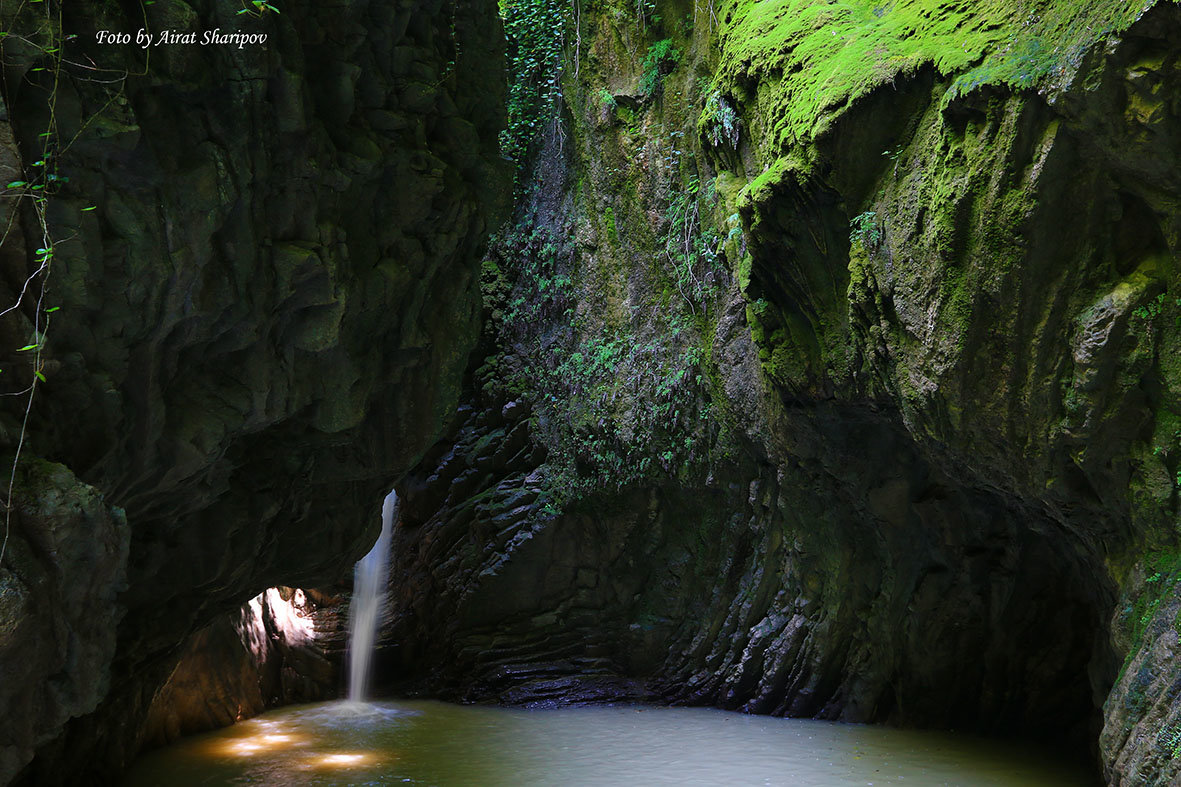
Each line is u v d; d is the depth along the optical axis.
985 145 6.35
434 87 6.52
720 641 11.89
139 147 4.61
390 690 13.58
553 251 13.31
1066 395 6.48
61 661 4.01
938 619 9.84
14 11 3.97
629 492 12.44
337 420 6.43
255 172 5.29
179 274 4.86
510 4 13.30
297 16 5.54
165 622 7.02
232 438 5.82
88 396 4.53
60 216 4.27
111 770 7.95
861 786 7.96
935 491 9.37
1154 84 5.56
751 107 9.02
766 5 9.02
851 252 7.59
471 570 13.44
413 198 6.50
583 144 12.80
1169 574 6.21
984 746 9.36
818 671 10.84
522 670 12.80
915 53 6.95
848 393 8.52
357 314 6.28
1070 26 5.91
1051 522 7.95
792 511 10.62
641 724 10.84
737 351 10.66
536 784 8.14
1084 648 9.20
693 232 11.39
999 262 6.44
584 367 12.73
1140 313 6.10
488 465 14.05
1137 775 5.78
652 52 11.85
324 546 7.95
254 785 8.08
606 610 12.96
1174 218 5.90
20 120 4.11
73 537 3.98
